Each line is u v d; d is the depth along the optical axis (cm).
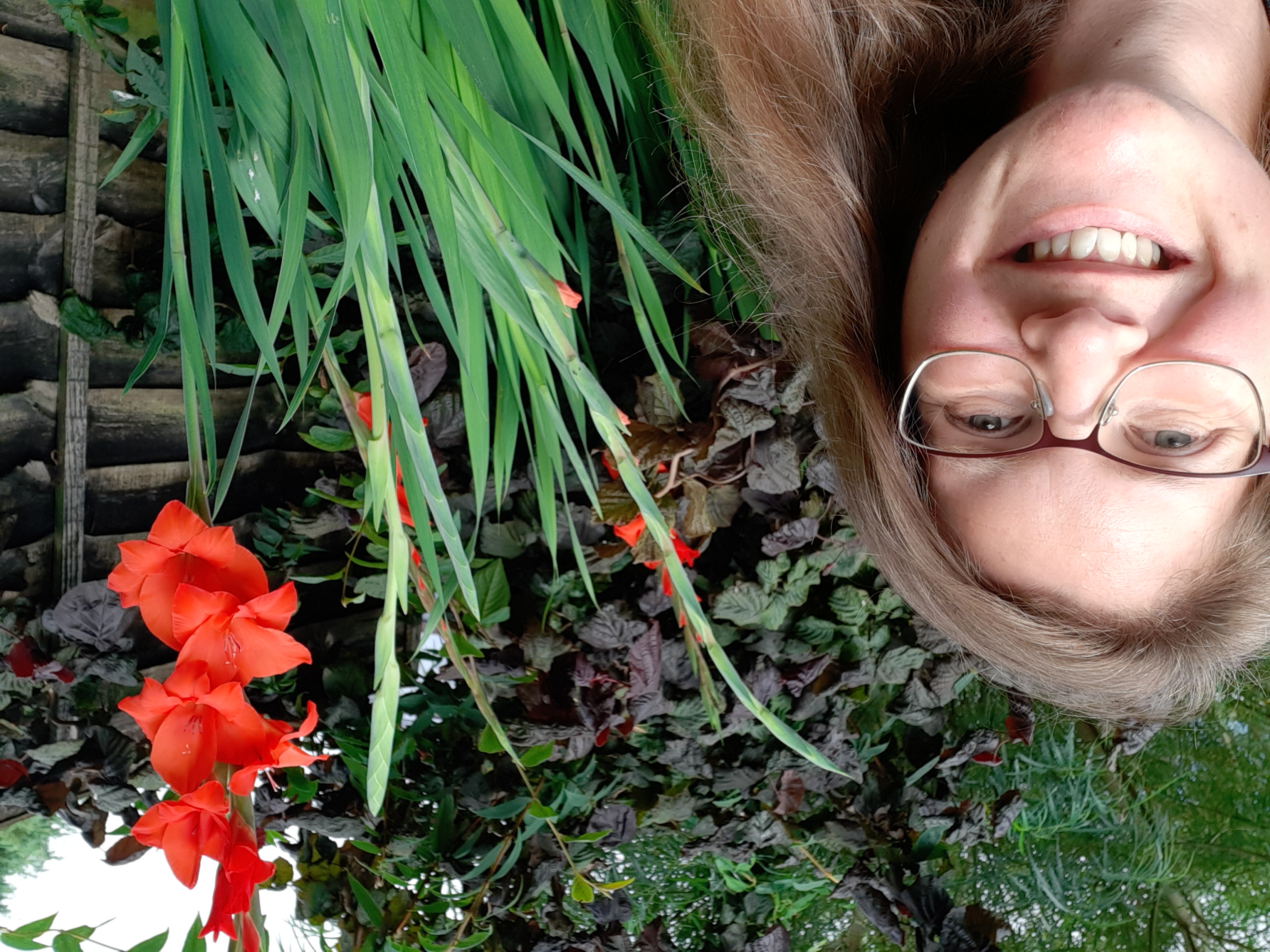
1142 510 40
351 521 51
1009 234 40
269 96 37
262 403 53
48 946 38
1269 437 39
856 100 52
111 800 48
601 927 56
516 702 53
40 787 47
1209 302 38
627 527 47
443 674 50
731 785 55
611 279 52
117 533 49
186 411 32
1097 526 40
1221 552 43
